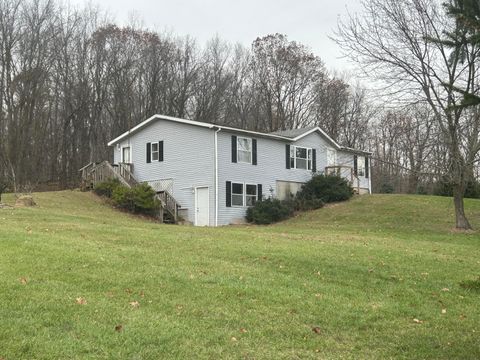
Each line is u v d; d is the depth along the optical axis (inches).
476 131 707.4
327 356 240.4
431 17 795.4
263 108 2037.4
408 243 665.0
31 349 216.4
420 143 884.0
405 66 825.5
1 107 1515.7
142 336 241.8
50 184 1708.9
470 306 349.4
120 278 346.0
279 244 559.2
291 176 1251.8
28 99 1563.7
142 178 1219.9
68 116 1736.0
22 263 362.3
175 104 1863.9
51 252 407.8
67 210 959.6
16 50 1550.2
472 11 295.9
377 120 2060.8
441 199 1181.1
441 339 275.0
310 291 357.4
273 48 2050.9
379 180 1807.3
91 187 1245.1
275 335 263.7
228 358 226.2
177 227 759.7
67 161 1750.7
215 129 1084.5
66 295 296.7
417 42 807.7
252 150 1162.0
